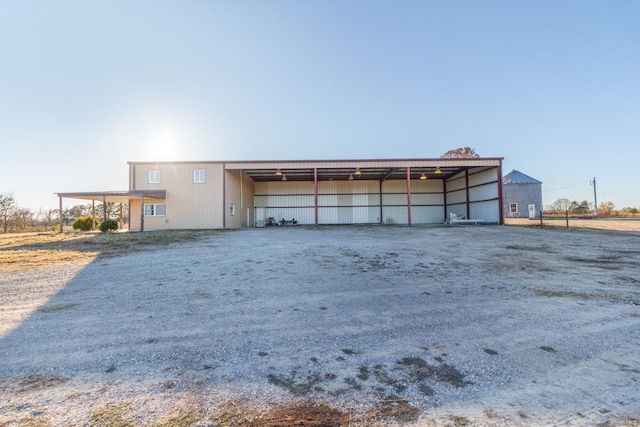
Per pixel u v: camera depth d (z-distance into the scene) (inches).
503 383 87.8
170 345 115.0
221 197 720.3
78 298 176.1
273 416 72.9
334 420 71.2
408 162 778.2
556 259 290.2
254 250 358.6
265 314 148.5
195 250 360.5
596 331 125.7
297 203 1013.2
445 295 177.2
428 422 70.4
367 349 110.8
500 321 137.1
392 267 256.7
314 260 290.8
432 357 104.3
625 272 234.4
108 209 1283.2
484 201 826.8
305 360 102.7
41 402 78.9
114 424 69.9
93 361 102.4
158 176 715.4
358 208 1021.8
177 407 76.7
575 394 82.1
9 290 193.3
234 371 95.4
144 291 189.8
